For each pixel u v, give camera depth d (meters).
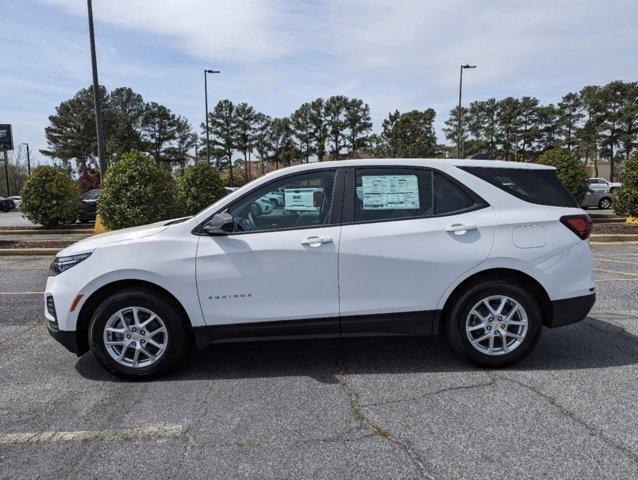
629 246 11.88
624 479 2.65
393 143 52.44
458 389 3.81
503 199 4.19
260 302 4.05
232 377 4.15
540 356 4.48
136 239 4.09
